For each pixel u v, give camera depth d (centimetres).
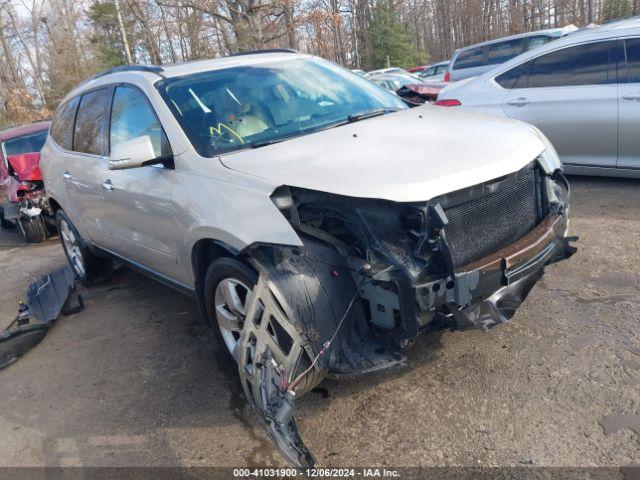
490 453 261
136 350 413
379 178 271
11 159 828
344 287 278
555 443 261
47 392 377
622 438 257
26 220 823
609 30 576
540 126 621
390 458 268
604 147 582
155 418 327
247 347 267
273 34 1984
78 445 314
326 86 417
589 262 432
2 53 3628
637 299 369
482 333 354
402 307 260
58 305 503
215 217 297
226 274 306
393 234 266
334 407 308
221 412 323
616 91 562
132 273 593
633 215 513
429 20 5266
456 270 270
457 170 278
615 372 301
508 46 1445
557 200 331
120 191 402
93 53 3256
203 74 395
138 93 396
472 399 297
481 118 365
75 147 503
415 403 301
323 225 290
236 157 321
